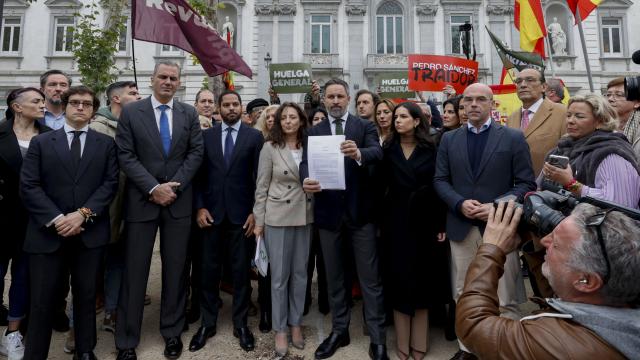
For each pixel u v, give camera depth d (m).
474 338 1.18
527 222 1.36
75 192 2.79
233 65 4.52
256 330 3.51
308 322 3.71
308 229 3.22
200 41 4.32
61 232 2.64
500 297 2.69
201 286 3.32
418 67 6.27
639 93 2.14
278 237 3.09
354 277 4.28
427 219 2.97
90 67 9.67
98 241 2.85
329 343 3.06
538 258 2.43
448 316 3.29
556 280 1.14
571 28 17.16
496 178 2.71
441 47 17.80
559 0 17.30
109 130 3.70
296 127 3.18
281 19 17.66
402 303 2.91
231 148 3.41
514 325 1.13
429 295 2.93
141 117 3.11
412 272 2.90
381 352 2.89
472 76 6.36
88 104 2.91
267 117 4.15
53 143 2.81
